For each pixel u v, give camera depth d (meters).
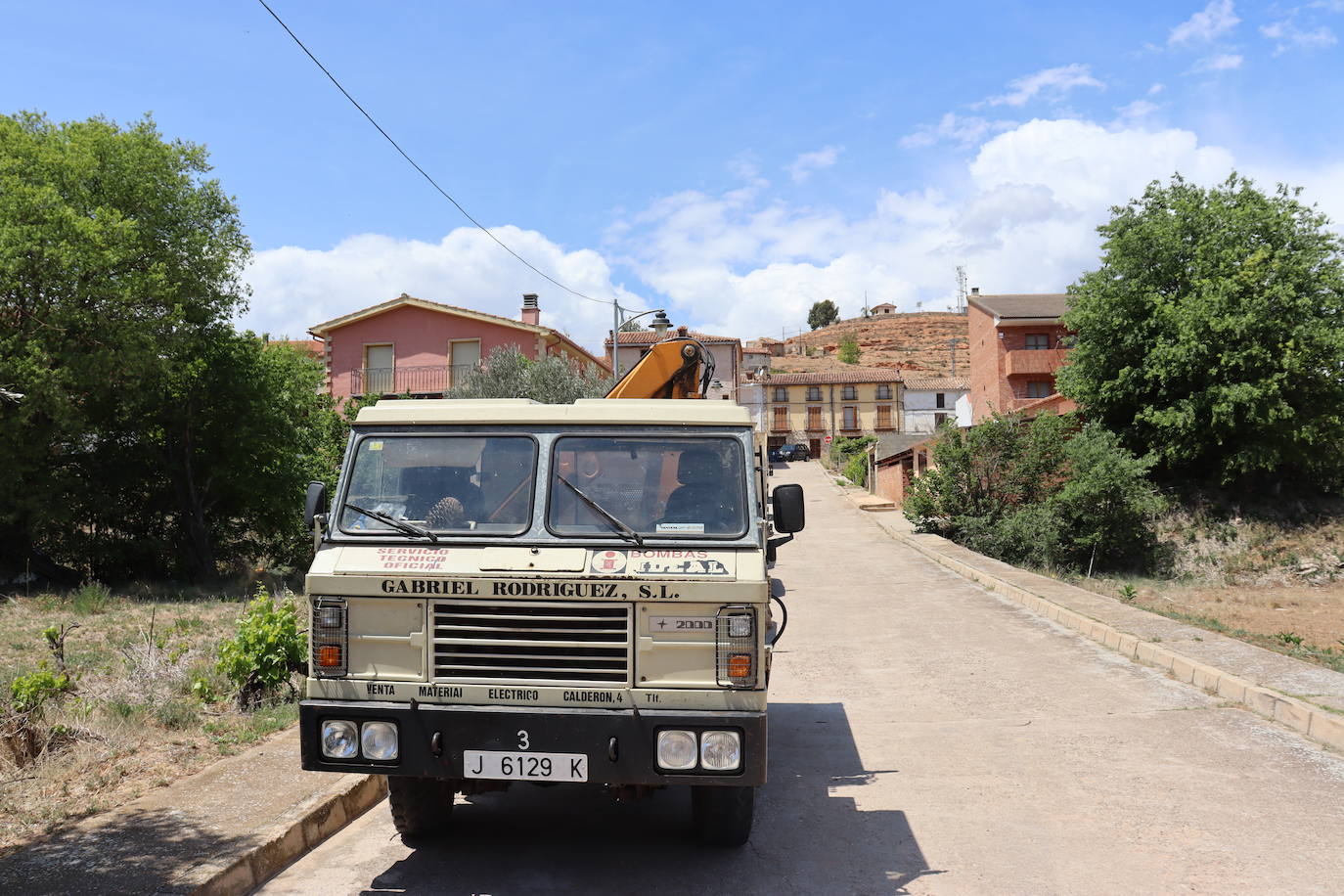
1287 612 21.50
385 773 4.53
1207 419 27.94
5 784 5.89
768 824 5.82
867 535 28.59
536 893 4.74
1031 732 7.90
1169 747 7.24
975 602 15.72
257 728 7.43
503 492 4.98
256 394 20.73
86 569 19.52
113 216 17.11
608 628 4.54
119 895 4.25
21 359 16.33
